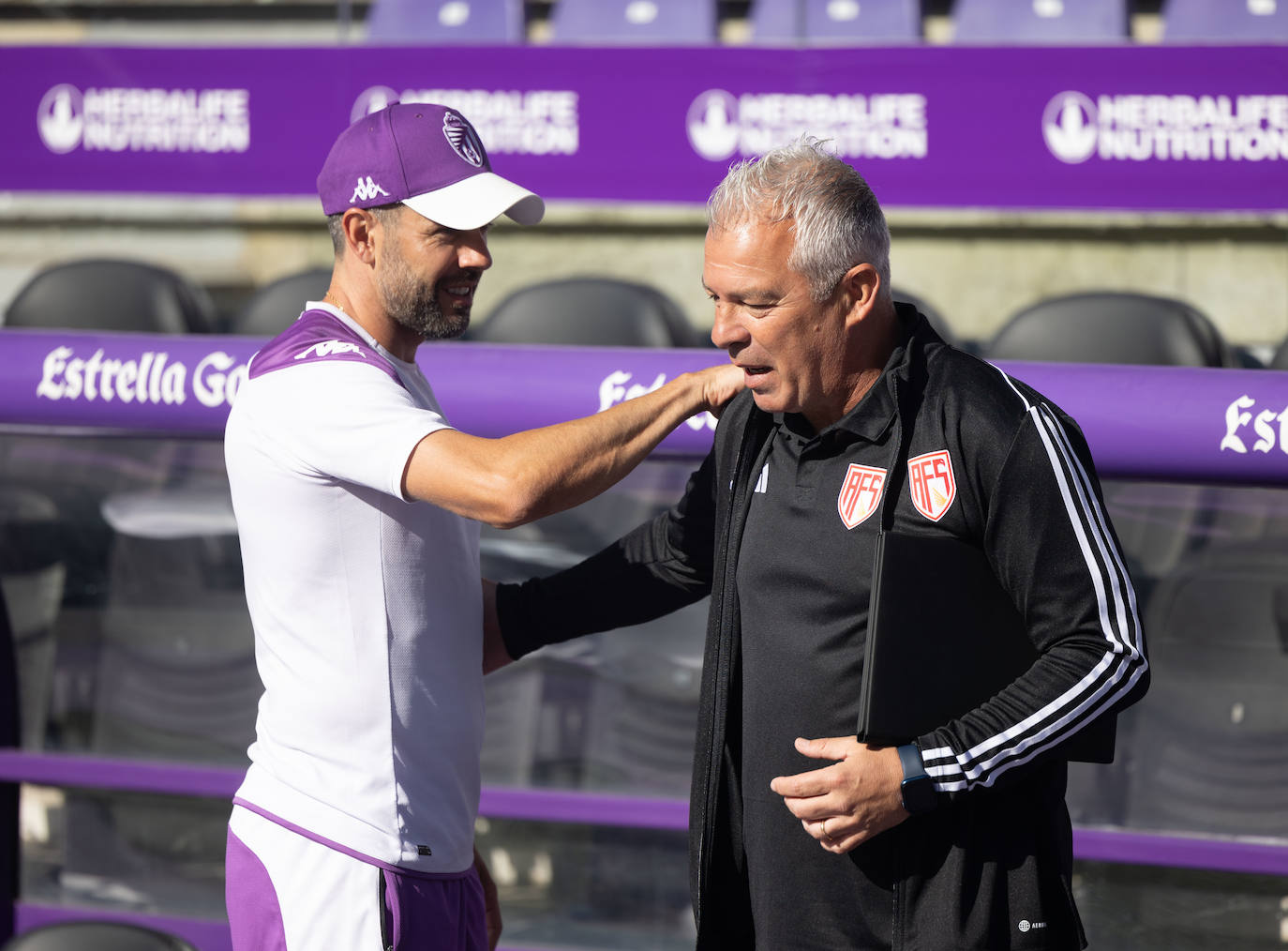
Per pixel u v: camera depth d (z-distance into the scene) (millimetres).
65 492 8664
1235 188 12789
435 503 5402
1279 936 7336
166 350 7758
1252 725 7273
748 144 13656
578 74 13844
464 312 6008
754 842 5570
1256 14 15273
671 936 8078
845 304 5082
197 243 20406
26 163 14914
